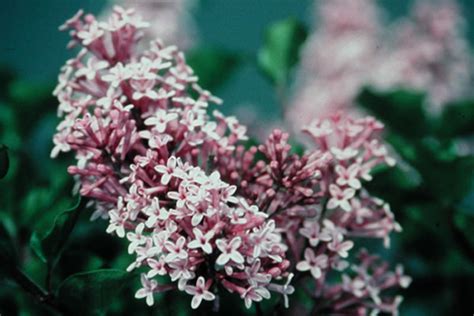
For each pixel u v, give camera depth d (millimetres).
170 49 430
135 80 413
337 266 417
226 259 379
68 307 419
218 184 385
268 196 404
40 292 423
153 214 386
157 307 446
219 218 385
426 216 513
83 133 408
